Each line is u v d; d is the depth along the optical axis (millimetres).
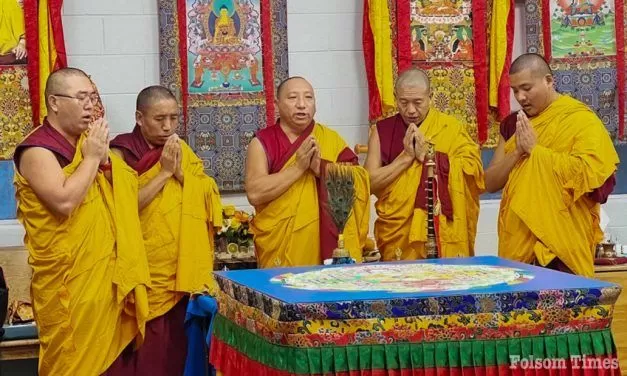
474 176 4500
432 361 2322
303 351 2262
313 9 5371
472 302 2330
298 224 4203
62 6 5117
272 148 4301
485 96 5316
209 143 5211
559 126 4305
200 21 5191
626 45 5391
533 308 2367
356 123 5430
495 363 2355
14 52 4969
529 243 4289
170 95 4258
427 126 4523
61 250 3654
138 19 5215
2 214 5059
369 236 5410
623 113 5379
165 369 4082
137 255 3838
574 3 5375
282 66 5277
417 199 4398
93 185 3750
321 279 2643
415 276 2652
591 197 4246
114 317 3779
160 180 4102
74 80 3777
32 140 3689
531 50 5383
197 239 4145
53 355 3709
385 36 5238
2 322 4082
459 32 5320
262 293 2398
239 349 2654
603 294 2395
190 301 3531
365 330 2289
